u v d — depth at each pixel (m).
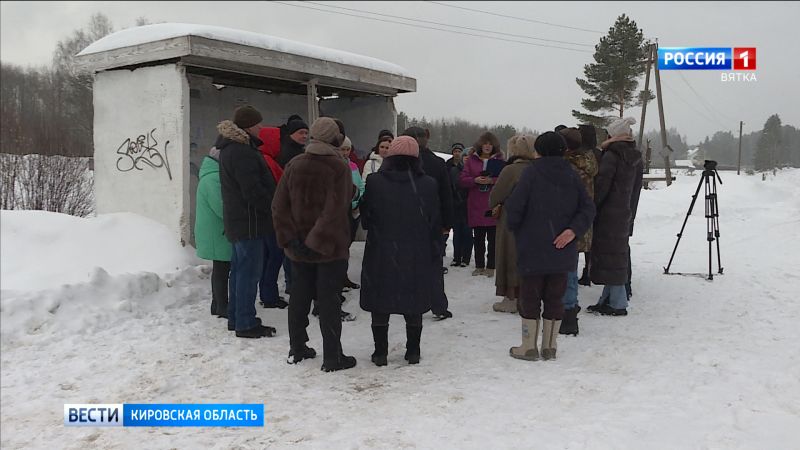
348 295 6.19
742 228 11.25
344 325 5.33
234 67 6.86
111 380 3.85
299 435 3.09
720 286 6.48
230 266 5.18
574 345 4.59
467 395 3.60
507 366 4.13
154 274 5.47
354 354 4.50
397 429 3.14
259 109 8.77
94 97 7.02
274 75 7.34
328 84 8.02
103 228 6.12
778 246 9.02
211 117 8.05
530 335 4.25
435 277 4.96
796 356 4.10
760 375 3.77
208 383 3.84
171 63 6.38
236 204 4.63
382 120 9.20
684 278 6.95
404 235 4.08
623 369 4.00
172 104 6.32
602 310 5.51
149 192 6.57
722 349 4.34
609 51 40.03
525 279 4.23
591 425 3.12
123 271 5.65
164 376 3.92
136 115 6.64
